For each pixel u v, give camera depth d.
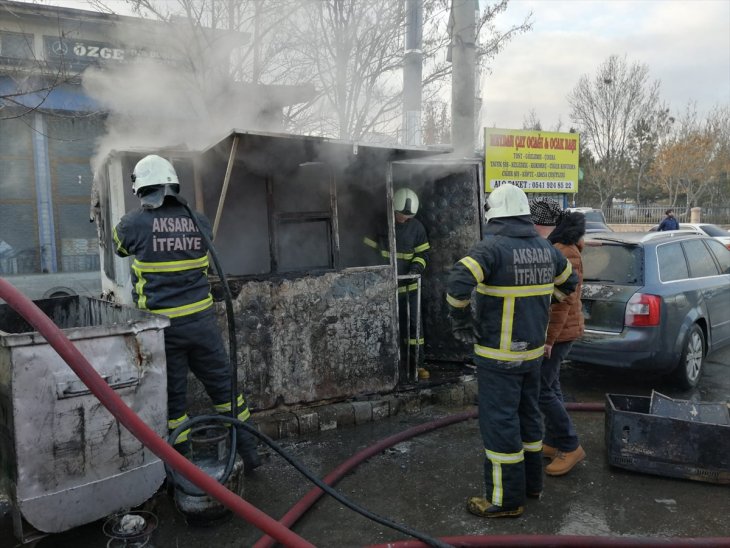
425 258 5.20
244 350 4.09
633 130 38.59
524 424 3.12
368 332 4.58
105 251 4.80
